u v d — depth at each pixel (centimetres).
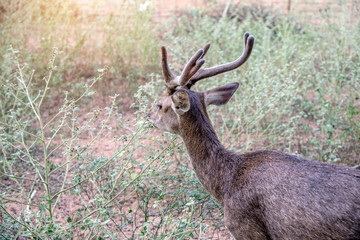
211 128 462
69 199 618
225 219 439
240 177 430
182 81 444
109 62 1084
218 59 913
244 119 713
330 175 390
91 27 1084
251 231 420
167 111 473
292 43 1010
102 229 450
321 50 1013
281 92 682
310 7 1339
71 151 464
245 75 794
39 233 448
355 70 787
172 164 685
